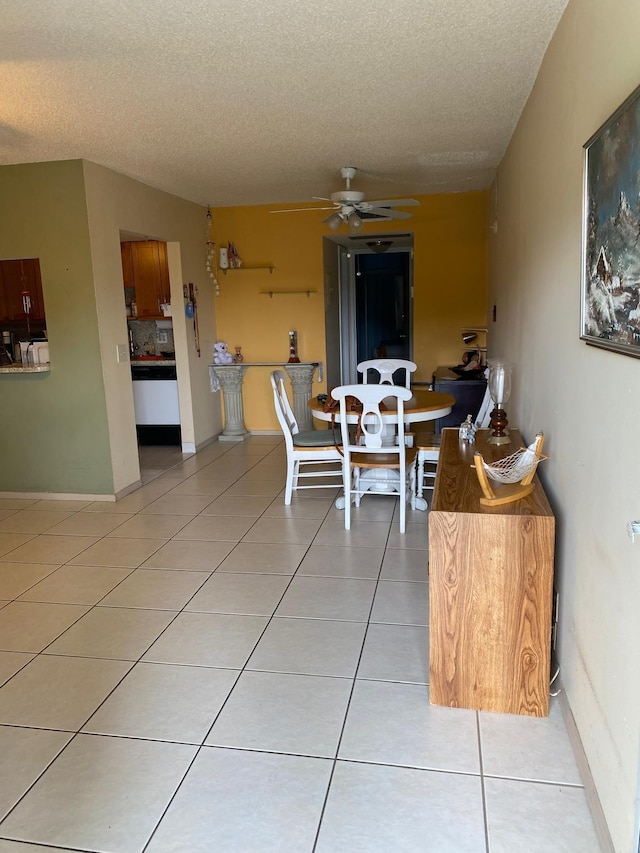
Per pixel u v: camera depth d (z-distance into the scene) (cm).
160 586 308
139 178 480
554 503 228
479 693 208
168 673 234
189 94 303
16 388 448
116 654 248
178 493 466
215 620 273
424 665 235
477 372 542
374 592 294
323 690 221
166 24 230
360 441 415
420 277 606
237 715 209
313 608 280
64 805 174
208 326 630
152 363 620
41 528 396
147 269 632
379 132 378
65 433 448
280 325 640
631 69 139
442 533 201
